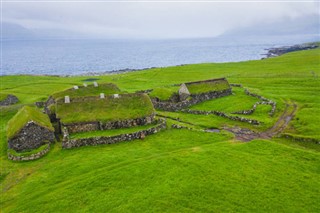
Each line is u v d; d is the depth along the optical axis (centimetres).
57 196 3347
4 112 6994
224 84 7875
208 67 14862
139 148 4603
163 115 6344
